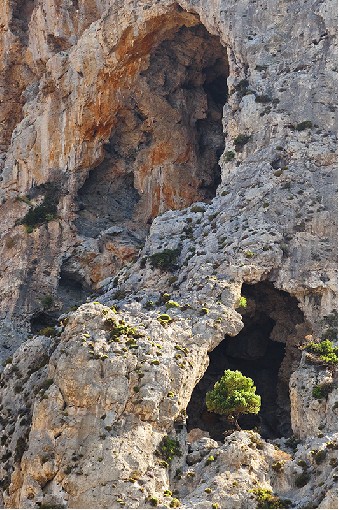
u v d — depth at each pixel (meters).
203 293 101.62
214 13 118.88
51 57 130.12
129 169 127.69
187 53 127.69
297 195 106.94
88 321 96.81
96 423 91.81
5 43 135.62
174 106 128.00
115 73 125.25
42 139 128.25
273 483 89.50
